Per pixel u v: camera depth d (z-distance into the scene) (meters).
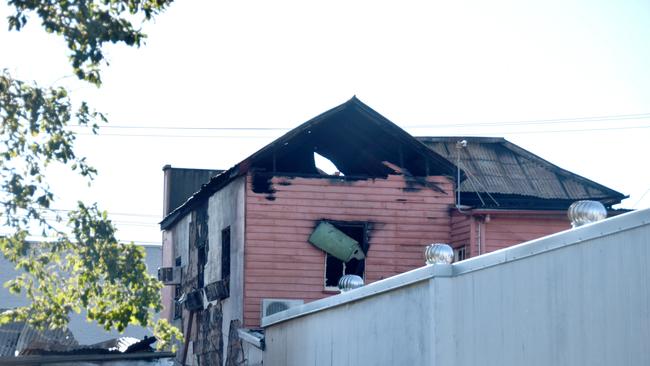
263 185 56.72
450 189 58.31
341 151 59.38
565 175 70.50
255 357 48.69
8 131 32.22
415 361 25.55
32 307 35.00
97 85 31.98
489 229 54.94
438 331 24.12
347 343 31.75
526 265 21.64
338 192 57.22
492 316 22.67
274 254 55.91
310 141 58.19
